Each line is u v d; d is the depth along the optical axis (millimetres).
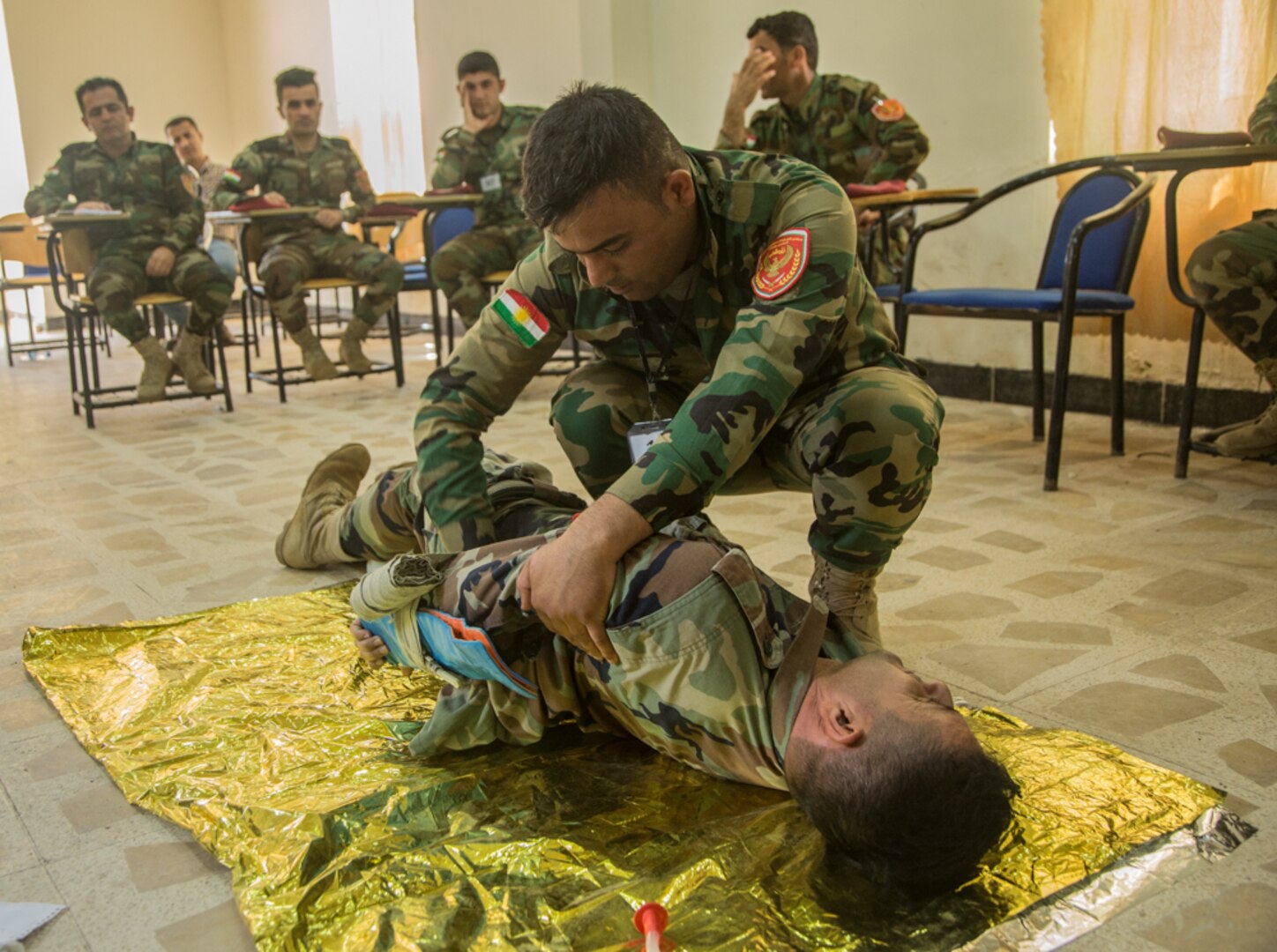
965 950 986
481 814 1241
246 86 9328
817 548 1482
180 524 2688
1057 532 2348
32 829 1282
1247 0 3008
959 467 3002
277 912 1069
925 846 983
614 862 1132
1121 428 3053
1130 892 1067
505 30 6168
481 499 1406
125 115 4715
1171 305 3307
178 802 1308
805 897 1060
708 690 1125
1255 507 2473
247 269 4996
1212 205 3148
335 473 2180
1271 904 1051
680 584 1106
